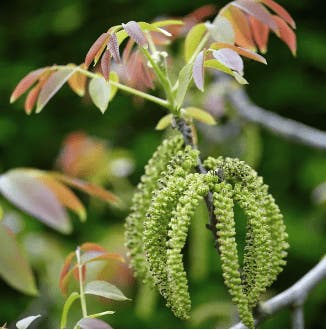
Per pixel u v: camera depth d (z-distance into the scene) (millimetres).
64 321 870
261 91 2402
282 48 2365
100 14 2473
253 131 1621
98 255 911
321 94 2391
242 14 972
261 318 889
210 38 993
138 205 859
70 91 2436
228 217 783
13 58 2564
